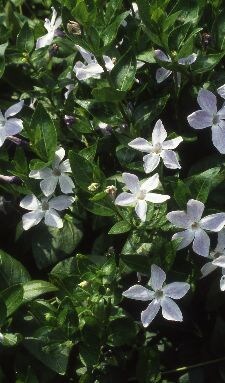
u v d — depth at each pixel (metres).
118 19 0.44
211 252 0.45
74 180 0.47
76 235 0.49
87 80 0.50
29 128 0.46
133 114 0.47
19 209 0.52
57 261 0.49
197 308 0.49
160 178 0.45
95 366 0.46
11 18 0.55
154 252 0.43
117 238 0.49
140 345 0.49
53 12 0.52
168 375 0.49
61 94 0.54
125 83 0.46
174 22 0.46
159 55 0.46
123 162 0.47
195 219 0.42
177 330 0.49
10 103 0.52
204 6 0.48
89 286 0.45
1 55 0.47
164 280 0.43
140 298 0.43
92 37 0.44
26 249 0.52
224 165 0.46
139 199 0.42
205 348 0.49
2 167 0.49
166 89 0.49
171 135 0.44
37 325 0.47
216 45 0.48
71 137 0.51
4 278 0.47
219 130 0.44
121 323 0.45
